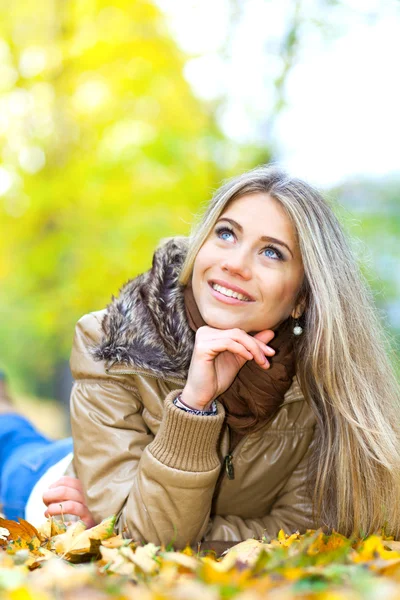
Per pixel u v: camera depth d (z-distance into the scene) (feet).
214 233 7.22
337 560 5.13
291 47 23.06
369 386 7.50
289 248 7.15
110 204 23.91
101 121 24.26
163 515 6.73
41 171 24.44
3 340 29.91
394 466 7.32
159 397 7.50
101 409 7.54
